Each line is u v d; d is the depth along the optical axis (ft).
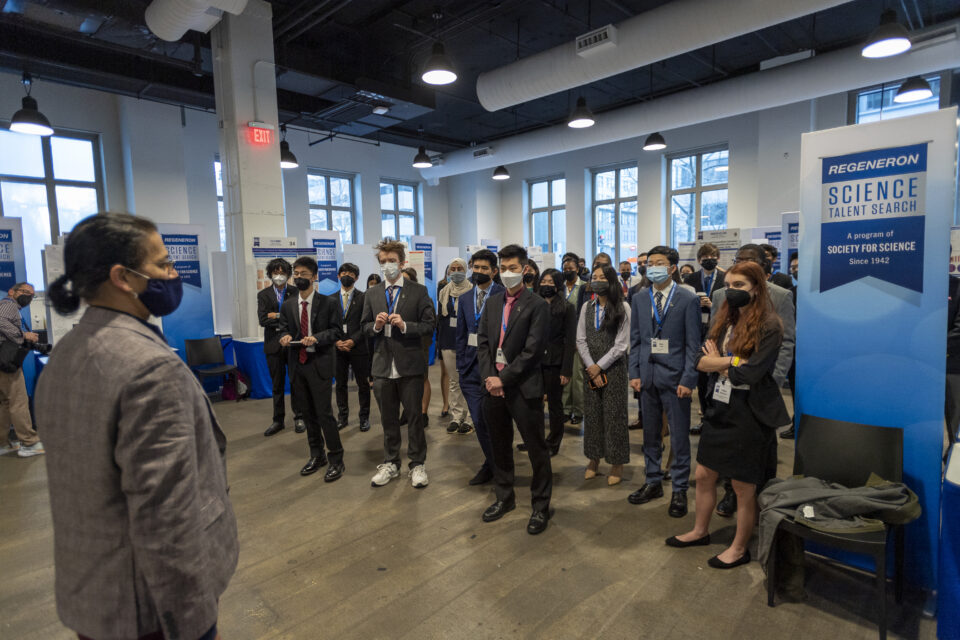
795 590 6.48
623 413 10.03
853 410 7.12
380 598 6.73
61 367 2.98
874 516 6.01
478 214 42.86
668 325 8.79
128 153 26.35
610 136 29.27
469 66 25.27
